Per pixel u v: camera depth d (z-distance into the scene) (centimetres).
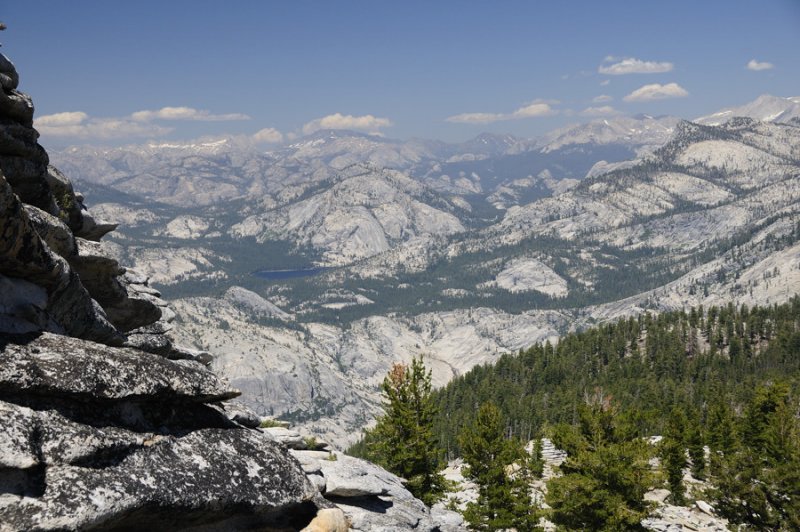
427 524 2389
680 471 7244
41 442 1197
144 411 1445
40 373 1244
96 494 1200
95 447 1259
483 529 5272
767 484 5975
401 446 5175
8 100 1538
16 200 1269
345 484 2256
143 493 1276
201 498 1382
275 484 1574
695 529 6212
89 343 1409
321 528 1719
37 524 1105
